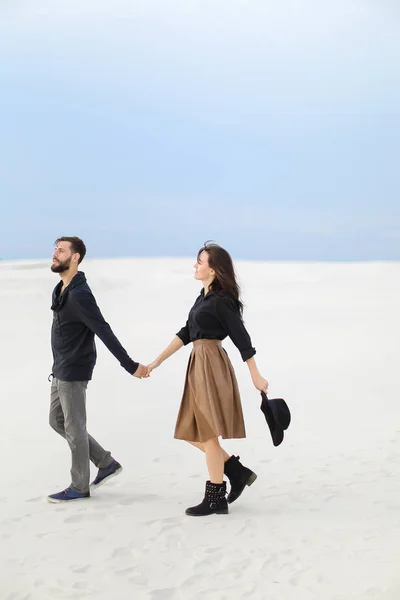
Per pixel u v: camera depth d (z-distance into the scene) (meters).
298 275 47.50
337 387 11.50
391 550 4.62
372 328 20.56
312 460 7.16
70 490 5.92
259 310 26.23
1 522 5.28
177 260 63.47
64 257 5.86
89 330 5.84
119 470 6.12
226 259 5.60
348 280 43.19
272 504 5.76
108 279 40.53
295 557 4.55
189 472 6.84
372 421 9.02
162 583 4.23
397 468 6.77
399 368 13.38
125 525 5.22
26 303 27.86
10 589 4.13
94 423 9.22
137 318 23.77
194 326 5.61
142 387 11.88
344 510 5.54
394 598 3.81
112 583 4.22
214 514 5.47
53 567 4.45
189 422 5.58
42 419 9.71
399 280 42.91
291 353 15.67
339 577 4.21
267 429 8.69
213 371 5.52
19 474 6.89
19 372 14.12
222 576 4.30
